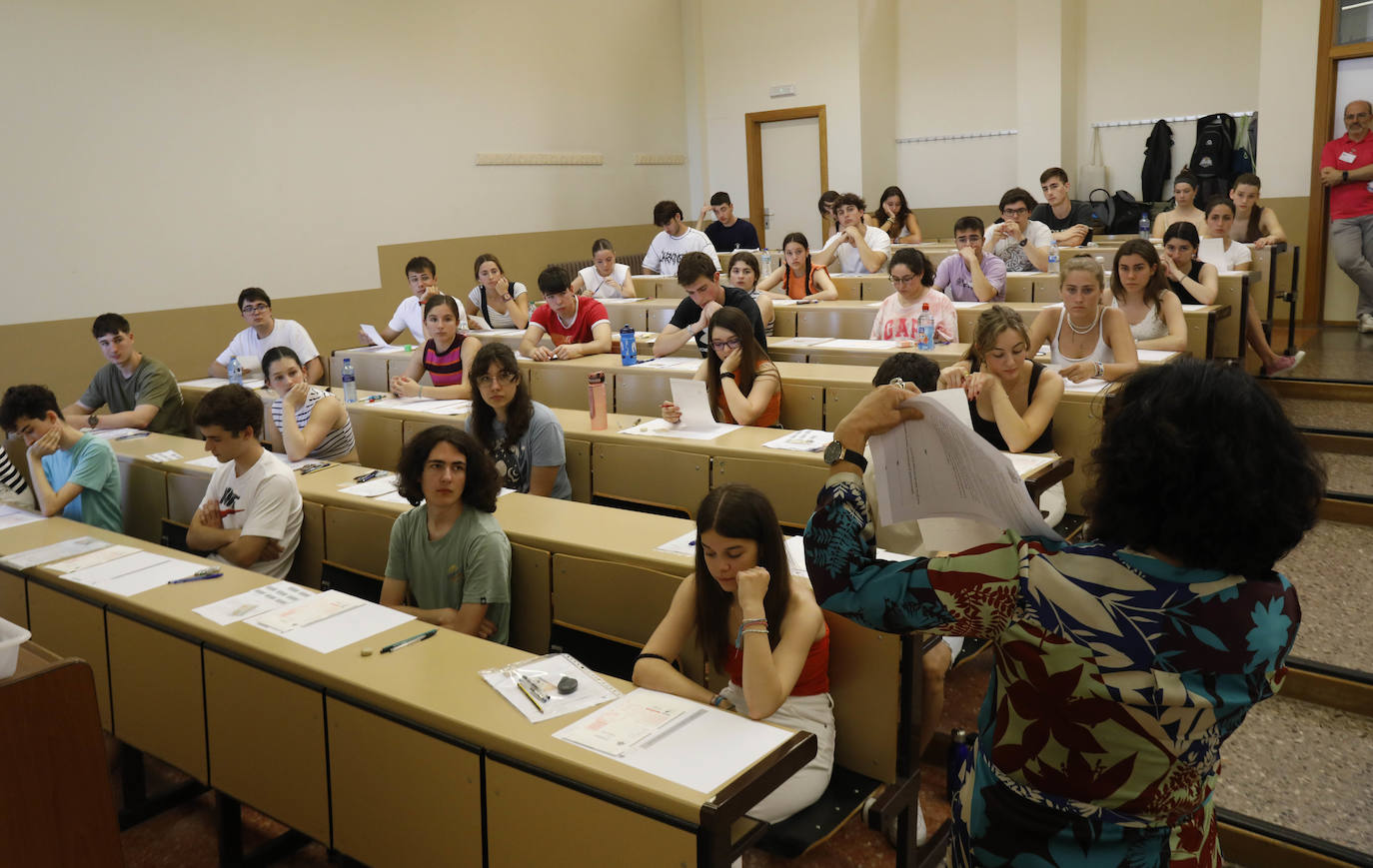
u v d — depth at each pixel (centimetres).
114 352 508
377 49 826
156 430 522
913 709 210
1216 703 103
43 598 265
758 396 397
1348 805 241
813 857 243
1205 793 112
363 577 309
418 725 180
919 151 1123
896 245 860
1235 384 102
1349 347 614
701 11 1161
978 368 338
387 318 852
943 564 113
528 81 973
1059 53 970
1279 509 99
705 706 180
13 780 147
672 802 148
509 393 349
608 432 372
